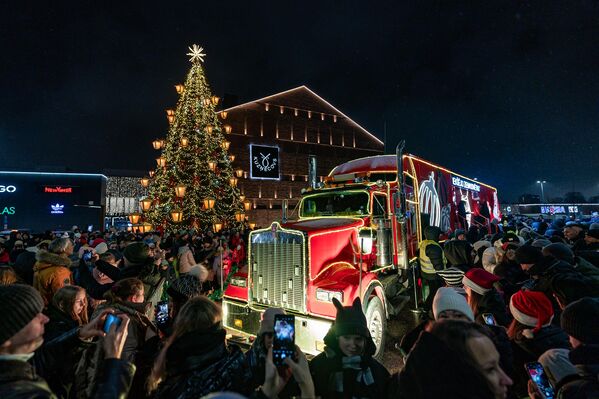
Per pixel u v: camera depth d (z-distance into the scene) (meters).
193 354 1.88
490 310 3.20
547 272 3.36
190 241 12.55
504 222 15.38
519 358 2.77
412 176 8.16
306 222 5.67
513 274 4.73
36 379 1.47
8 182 33.09
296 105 43.78
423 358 1.49
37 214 33.56
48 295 3.53
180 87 20.97
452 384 1.38
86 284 4.05
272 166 40.34
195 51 21.55
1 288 1.53
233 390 1.88
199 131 20.58
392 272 6.27
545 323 2.59
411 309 7.22
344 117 47.28
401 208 5.99
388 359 4.88
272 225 4.96
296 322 4.45
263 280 4.96
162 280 4.39
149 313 4.01
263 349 2.23
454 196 11.77
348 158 46.66
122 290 2.89
